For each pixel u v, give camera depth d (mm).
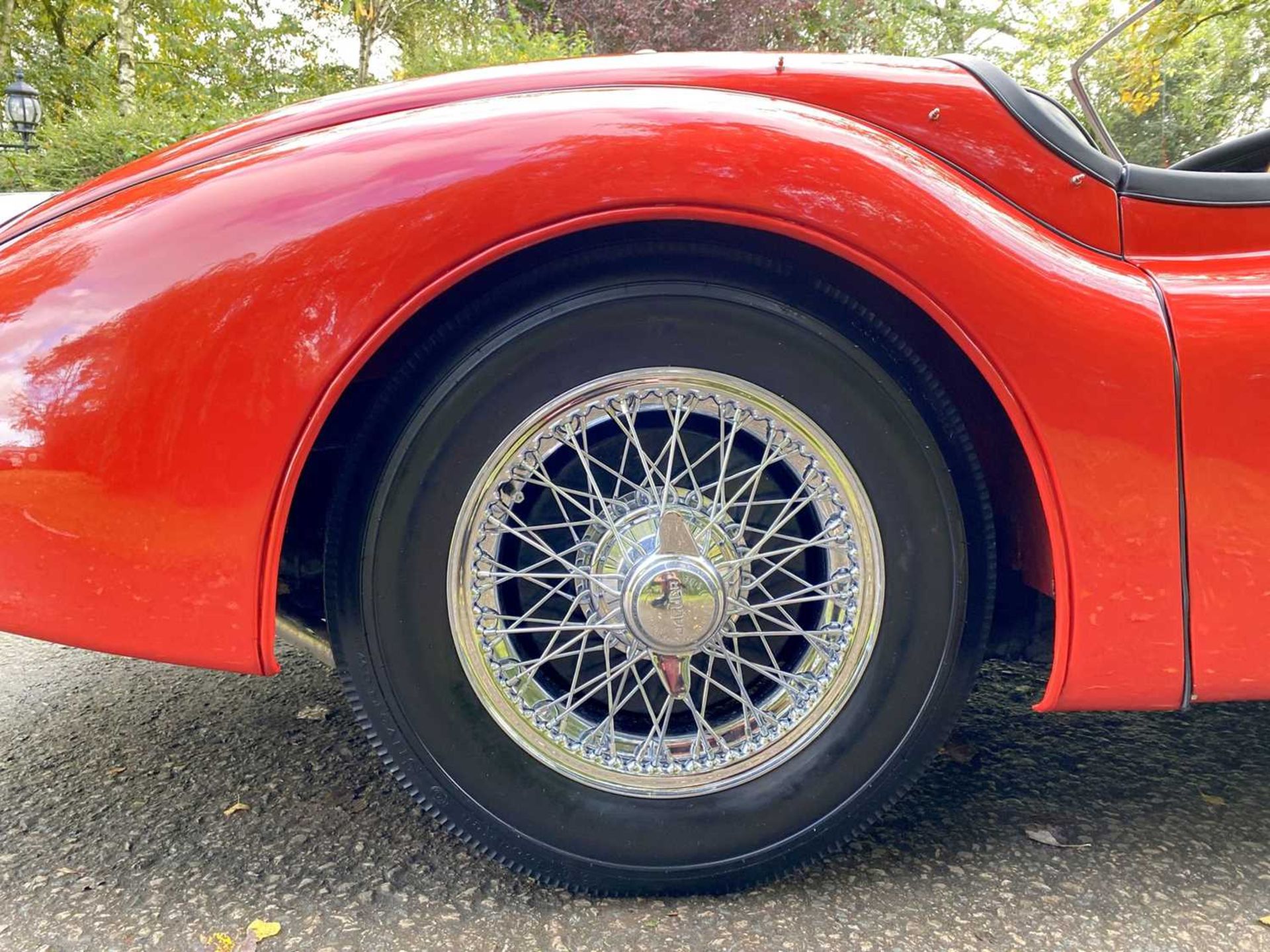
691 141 1054
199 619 1065
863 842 1348
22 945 1114
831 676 1202
